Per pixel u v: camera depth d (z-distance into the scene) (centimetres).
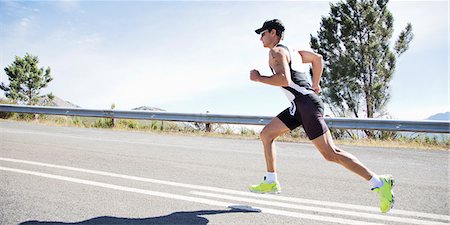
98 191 383
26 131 991
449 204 373
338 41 1620
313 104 318
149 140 884
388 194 305
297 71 322
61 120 1425
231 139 973
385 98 1566
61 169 489
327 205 360
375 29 1562
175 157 627
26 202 337
